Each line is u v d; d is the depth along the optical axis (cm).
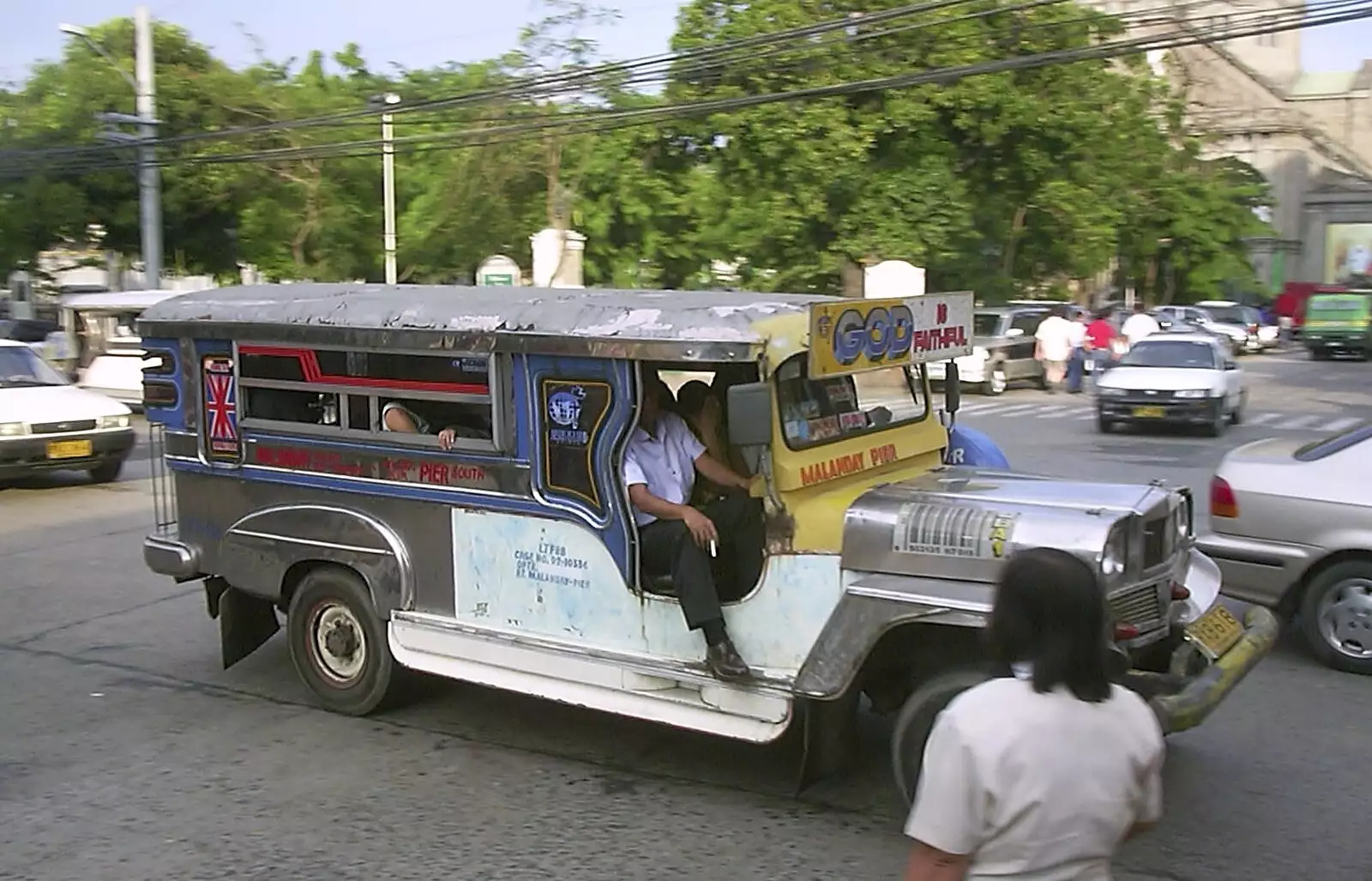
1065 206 2497
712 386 525
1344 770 544
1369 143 7544
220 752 584
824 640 466
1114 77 2580
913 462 560
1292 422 2062
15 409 1344
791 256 2489
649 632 519
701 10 2422
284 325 604
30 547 1084
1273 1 4391
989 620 249
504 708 636
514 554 552
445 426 571
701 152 2641
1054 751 228
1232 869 448
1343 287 4941
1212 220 4897
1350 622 680
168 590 920
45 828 502
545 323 523
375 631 608
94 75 2922
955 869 233
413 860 466
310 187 3231
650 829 489
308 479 616
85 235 3088
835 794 518
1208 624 505
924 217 2370
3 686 692
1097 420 1956
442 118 2944
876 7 2270
